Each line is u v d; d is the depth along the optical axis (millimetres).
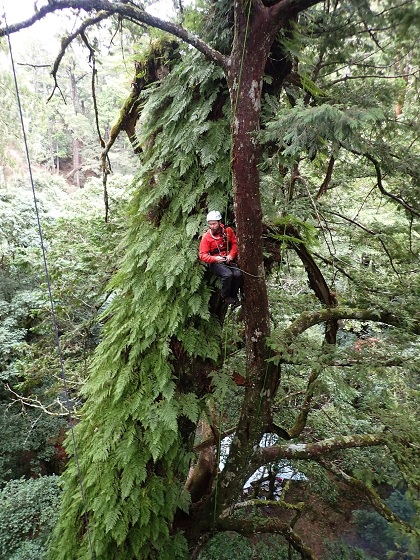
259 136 3043
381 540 7777
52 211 11633
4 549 6770
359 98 3527
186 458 4262
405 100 4191
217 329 4234
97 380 4395
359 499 8812
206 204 4078
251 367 3990
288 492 8992
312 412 6980
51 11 2910
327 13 3607
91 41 4195
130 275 4527
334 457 6367
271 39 3023
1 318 9516
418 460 3701
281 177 4102
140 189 4730
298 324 4090
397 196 4344
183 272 4004
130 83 5672
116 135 5660
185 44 4285
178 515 4711
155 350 4199
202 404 4246
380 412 4211
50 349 8039
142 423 3924
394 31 3193
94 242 8070
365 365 3729
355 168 5066
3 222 9750
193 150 4113
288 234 4258
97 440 4145
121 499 3873
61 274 7379
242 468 4359
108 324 4953
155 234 4336
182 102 4074
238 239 3465
